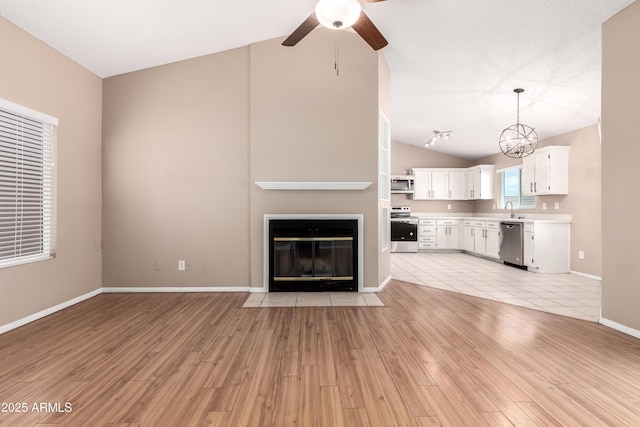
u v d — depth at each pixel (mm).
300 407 1841
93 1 3008
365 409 1824
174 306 3725
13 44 3084
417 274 5605
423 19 3594
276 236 4254
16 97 3107
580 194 5551
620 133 3016
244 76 4367
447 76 4734
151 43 3834
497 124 6262
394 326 3111
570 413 1793
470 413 1790
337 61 4273
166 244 4359
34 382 2094
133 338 2812
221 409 1821
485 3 3182
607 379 2156
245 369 2273
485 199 8461
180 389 2020
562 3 3010
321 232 4254
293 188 4234
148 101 4336
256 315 3416
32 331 2979
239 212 4375
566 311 3590
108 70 4176
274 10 3627
